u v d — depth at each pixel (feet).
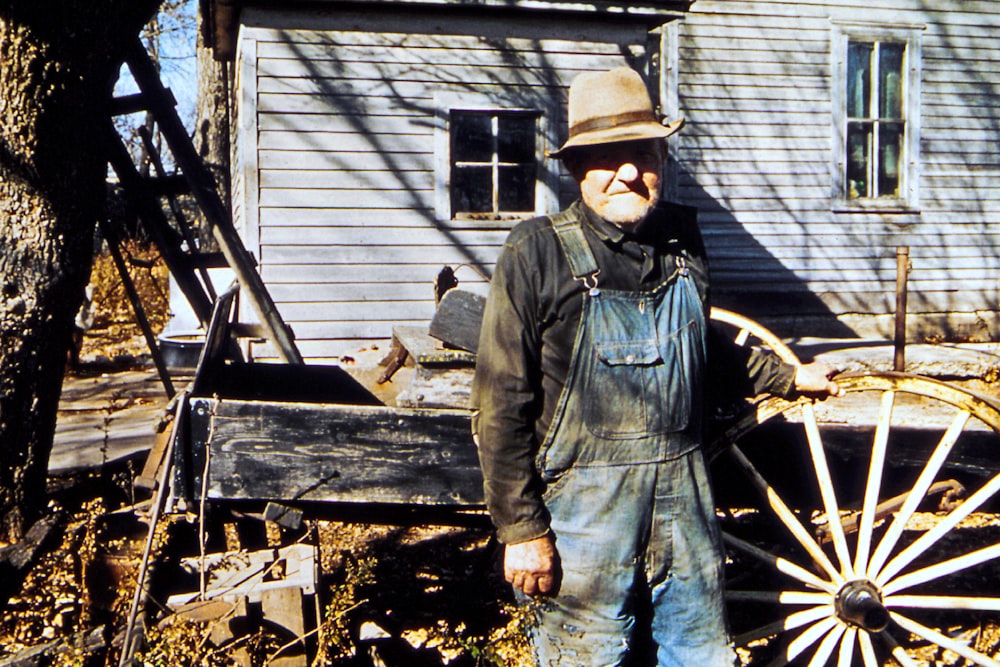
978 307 41.22
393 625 12.58
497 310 8.50
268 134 29.35
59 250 13.56
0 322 13.21
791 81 39.34
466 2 29.37
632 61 31.81
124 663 9.55
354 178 29.94
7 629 10.91
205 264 17.57
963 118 40.93
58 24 13.08
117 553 11.37
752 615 13.87
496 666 10.89
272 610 10.17
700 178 38.70
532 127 31.45
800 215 39.52
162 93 17.04
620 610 8.80
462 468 10.11
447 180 30.50
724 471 11.68
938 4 40.45
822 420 13.17
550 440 8.67
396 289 30.27
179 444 9.66
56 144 13.35
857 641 12.19
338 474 9.89
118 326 49.37
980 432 12.04
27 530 13.19
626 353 8.59
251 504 10.14
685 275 9.05
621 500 8.65
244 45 29.12
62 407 29.19
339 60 29.76
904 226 40.45
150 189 17.35
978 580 15.78
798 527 10.89
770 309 39.01
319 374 14.17
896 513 11.60
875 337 39.63
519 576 8.51
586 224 8.75
